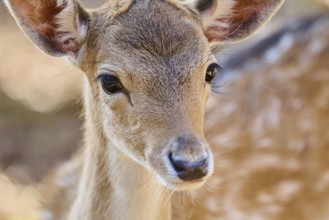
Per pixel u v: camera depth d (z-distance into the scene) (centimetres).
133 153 1076
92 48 1110
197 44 1073
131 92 1065
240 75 1537
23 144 2066
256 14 1180
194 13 1127
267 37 1622
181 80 1052
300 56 1502
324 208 1429
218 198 1388
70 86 2223
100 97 1106
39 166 2000
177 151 995
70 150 2050
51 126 2116
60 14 1129
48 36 1141
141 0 1110
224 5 1151
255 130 1456
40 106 2169
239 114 1480
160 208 1155
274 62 1515
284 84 1476
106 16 1114
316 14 1714
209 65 1079
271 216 1415
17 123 2128
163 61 1059
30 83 2266
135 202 1144
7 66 2345
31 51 2409
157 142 1027
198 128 1032
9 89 2230
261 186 1416
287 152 1433
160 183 1082
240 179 1413
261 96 1480
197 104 1049
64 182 1462
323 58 1482
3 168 1995
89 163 1173
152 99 1048
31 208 1745
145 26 1082
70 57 1146
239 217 1395
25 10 1122
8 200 1853
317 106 1445
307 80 1466
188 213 1338
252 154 1435
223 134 1452
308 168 1426
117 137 1093
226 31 1168
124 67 1066
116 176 1144
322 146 1427
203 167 990
